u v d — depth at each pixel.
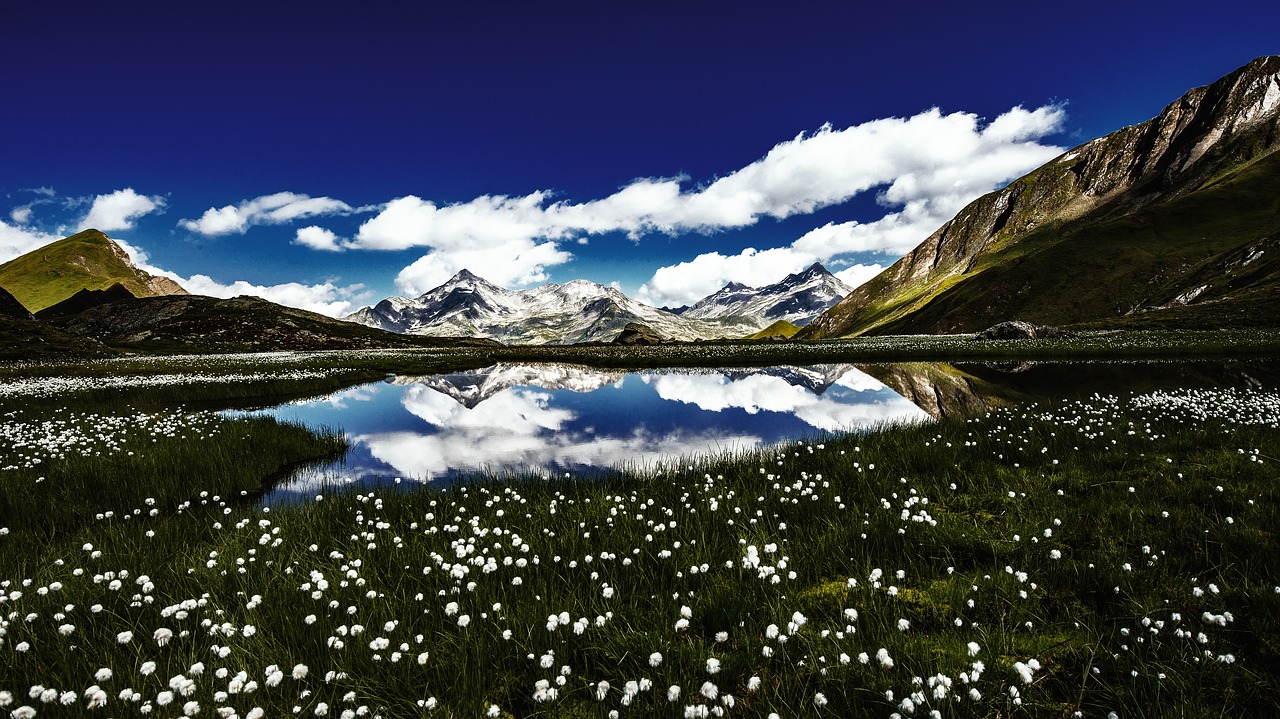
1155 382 21.45
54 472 9.86
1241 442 9.48
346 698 3.54
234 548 6.35
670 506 7.57
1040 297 150.62
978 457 9.57
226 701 3.74
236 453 11.52
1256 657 3.96
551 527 6.89
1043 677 3.87
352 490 8.82
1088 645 4.10
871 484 8.27
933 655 4.05
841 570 5.70
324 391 25.75
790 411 17.67
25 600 5.02
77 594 5.18
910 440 10.97
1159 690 3.63
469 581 5.40
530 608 4.81
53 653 4.21
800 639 4.29
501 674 4.14
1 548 6.94
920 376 26.80
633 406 19.20
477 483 9.12
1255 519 6.16
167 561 6.14
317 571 5.50
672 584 5.36
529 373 34.03
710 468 9.66
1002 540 6.09
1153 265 140.50
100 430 13.72
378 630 4.56
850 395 21.22
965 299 171.50
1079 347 36.72
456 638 4.45
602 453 12.30
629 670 4.06
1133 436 10.38
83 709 3.61
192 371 33.09
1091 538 6.09
